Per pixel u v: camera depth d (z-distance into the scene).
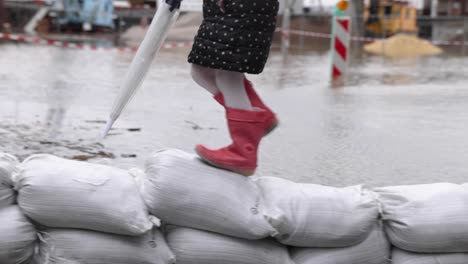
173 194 3.19
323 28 27.12
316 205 3.33
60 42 20.62
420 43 24.14
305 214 3.29
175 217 3.24
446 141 7.26
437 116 8.86
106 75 12.59
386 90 11.70
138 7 27.80
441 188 3.46
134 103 9.12
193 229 3.28
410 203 3.37
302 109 9.23
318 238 3.31
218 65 3.29
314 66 16.39
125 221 3.11
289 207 3.30
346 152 6.62
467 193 3.44
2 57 15.15
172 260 3.26
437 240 3.34
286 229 3.28
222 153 3.30
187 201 3.20
